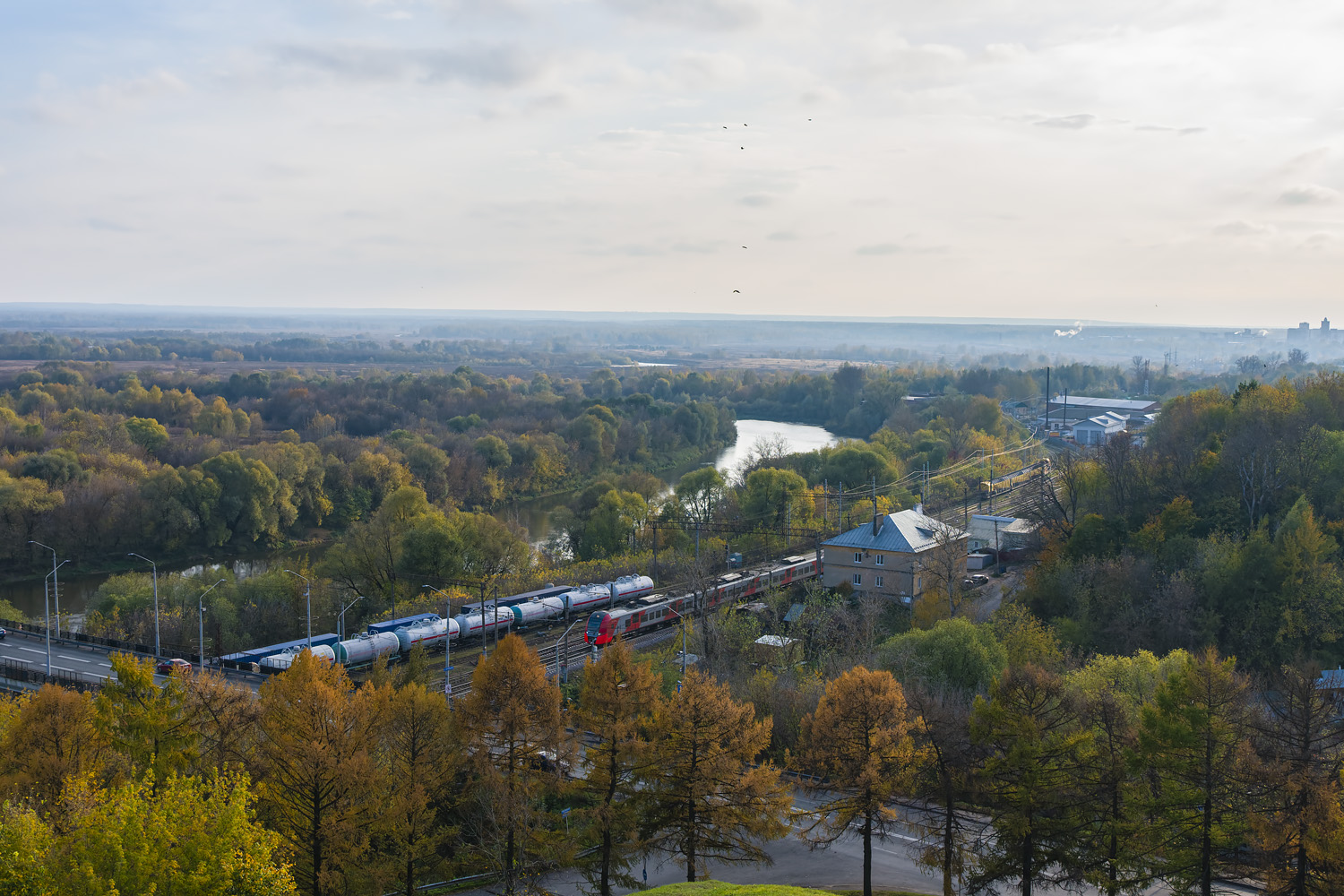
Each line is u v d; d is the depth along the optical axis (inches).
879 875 2244.1
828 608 4082.2
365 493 7465.6
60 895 1330.0
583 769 2551.7
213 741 2185.0
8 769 2110.0
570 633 4473.4
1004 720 1963.6
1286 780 1759.4
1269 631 3346.5
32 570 6058.1
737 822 2074.3
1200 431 5113.2
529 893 2062.0
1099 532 4180.6
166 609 4552.2
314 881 1829.5
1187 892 1865.2
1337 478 4114.2
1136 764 1935.3
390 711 2060.8
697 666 3388.3
